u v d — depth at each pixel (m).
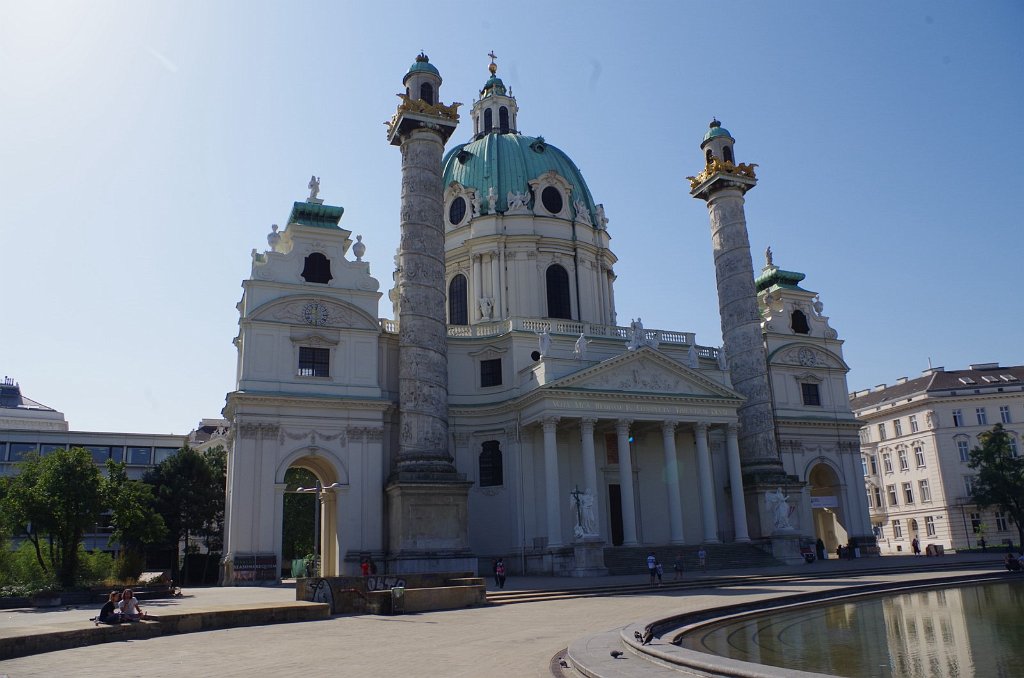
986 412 91.06
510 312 65.75
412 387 50.25
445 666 16.94
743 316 61.22
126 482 44.53
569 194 70.75
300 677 15.74
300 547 74.00
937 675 14.28
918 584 34.53
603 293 70.75
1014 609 24.80
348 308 54.28
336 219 56.97
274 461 50.12
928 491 92.56
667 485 55.09
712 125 65.44
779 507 55.34
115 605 24.31
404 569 46.47
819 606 28.50
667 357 56.06
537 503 54.31
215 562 73.50
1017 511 72.50
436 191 53.44
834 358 71.19
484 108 80.81
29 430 92.94
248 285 52.16
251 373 50.97
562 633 22.61
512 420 55.94
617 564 49.81
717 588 37.72
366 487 51.81
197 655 19.12
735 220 62.94
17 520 39.19
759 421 59.66
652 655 16.23
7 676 16.25
